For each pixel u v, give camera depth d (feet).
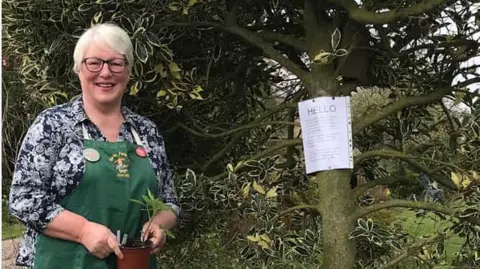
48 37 8.77
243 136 10.87
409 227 11.76
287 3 9.75
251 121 10.98
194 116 10.41
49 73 8.88
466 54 8.96
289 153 10.68
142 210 6.91
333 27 8.92
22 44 9.00
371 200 10.68
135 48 7.80
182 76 8.83
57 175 6.61
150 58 8.32
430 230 11.63
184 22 8.79
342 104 8.46
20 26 8.73
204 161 10.77
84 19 8.27
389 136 11.03
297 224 10.66
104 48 6.78
